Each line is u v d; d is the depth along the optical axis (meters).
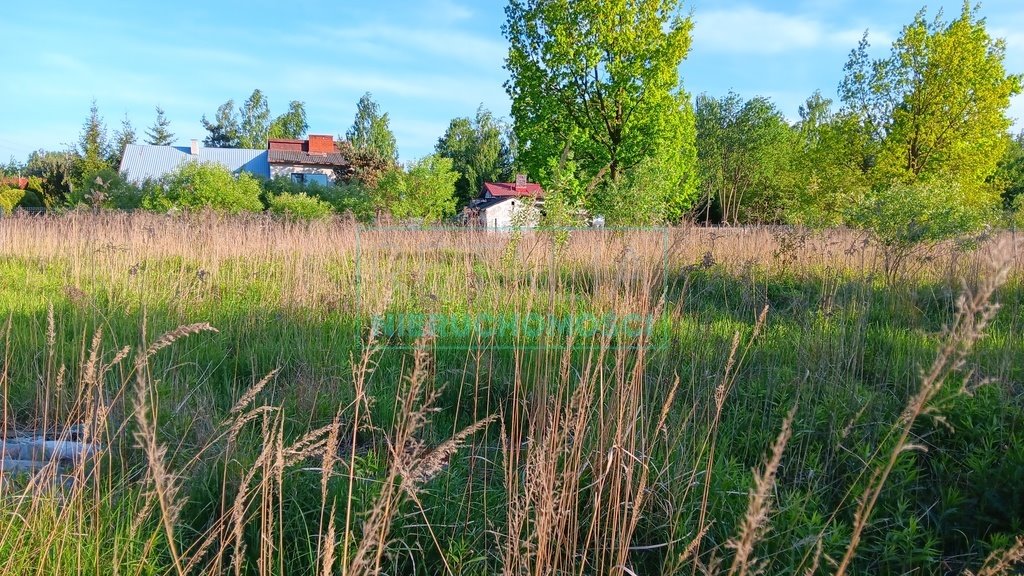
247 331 5.92
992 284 1.57
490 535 3.04
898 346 5.19
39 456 3.53
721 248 8.98
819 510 3.27
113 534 2.76
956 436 3.69
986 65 17.84
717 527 3.04
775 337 5.48
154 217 11.64
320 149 44.97
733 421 4.10
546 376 3.46
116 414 3.66
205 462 3.26
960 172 18.27
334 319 6.29
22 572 2.48
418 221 9.87
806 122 48.84
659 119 18.38
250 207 20.56
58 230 11.05
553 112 18.86
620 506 3.06
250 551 2.86
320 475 3.26
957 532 3.13
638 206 10.94
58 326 5.62
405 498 2.93
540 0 18.72
